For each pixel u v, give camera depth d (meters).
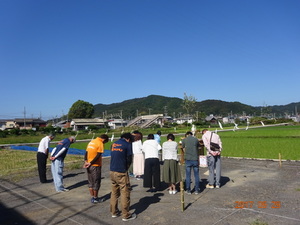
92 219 5.89
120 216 6.04
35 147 29.94
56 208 6.71
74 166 12.56
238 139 25.64
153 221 5.66
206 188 8.23
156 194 7.79
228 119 121.62
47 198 7.64
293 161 11.95
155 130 59.97
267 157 13.48
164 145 7.89
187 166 7.72
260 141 22.61
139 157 9.61
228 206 6.41
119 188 6.05
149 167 8.05
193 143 7.71
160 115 85.94
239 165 11.86
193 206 6.54
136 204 6.89
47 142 9.72
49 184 9.42
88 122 91.44
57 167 8.34
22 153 21.02
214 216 5.78
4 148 29.17
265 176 9.47
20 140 40.47
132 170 10.49
